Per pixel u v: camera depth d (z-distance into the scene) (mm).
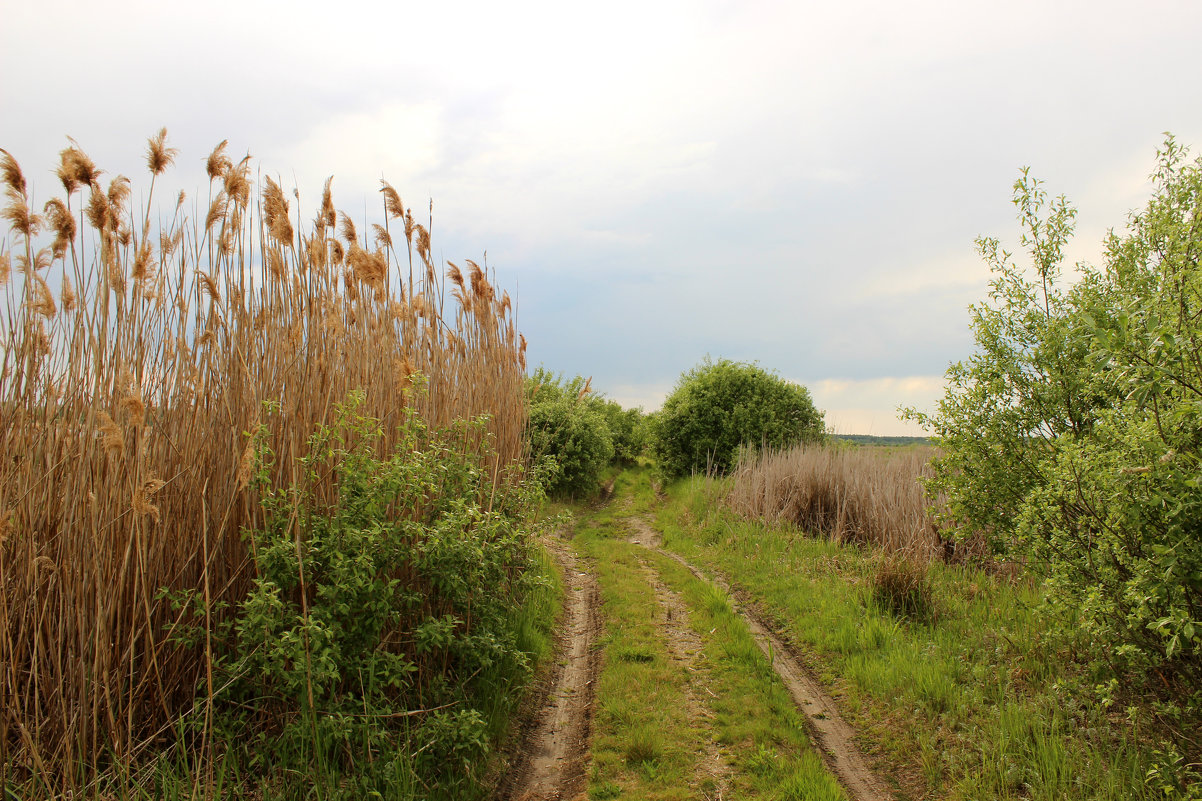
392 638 5203
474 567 5406
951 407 6527
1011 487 6059
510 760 5133
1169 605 3873
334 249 6312
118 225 4656
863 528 10625
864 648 6586
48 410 4094
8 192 3990
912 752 4973
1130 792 3914
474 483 6430
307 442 4914
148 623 3973
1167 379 3768
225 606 4301
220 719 4242
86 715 3768
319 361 5320
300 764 4066
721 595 8609
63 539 3920
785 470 13328
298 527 4070
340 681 4418
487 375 8930
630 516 16453
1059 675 5281
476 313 9195
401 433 6113
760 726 5465
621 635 7613
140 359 4340
